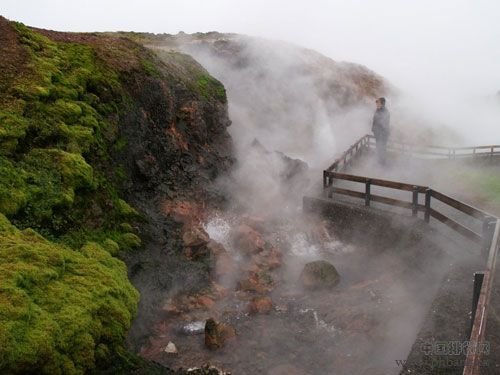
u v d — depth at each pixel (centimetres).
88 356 548
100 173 960
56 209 773
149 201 1109
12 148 793
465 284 771
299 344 816
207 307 902
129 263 867
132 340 746
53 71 1035
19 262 584
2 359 450
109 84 1141
